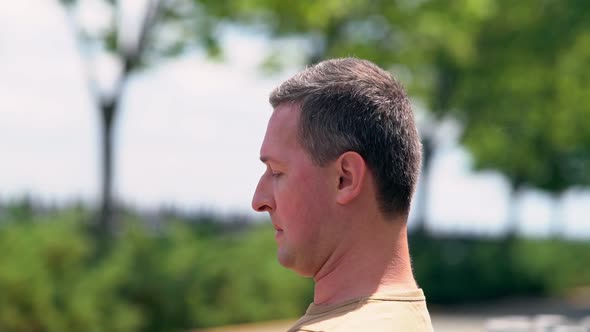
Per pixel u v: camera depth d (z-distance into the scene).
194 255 27.88
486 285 46.56
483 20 42.72
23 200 31.89
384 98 3.19
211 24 34.62
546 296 50.50
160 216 38.94
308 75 3.26
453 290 44.19
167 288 25.92
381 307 3.11
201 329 27.19
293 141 3.21
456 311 40.09
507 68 46.53
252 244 31.39
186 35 34.72
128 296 24.92
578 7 46.28
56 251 22.61
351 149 3.14
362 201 3.18
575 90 49.19
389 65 39.97
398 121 3.21
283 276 30.72
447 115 49.09
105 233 28.44
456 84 47.16
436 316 37.31
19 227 23.14
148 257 26.03
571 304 45.28
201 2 33.94
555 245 58.53
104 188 33.34
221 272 28.55
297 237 3.20
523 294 50.00
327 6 34.34
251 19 36.22
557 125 53.06
